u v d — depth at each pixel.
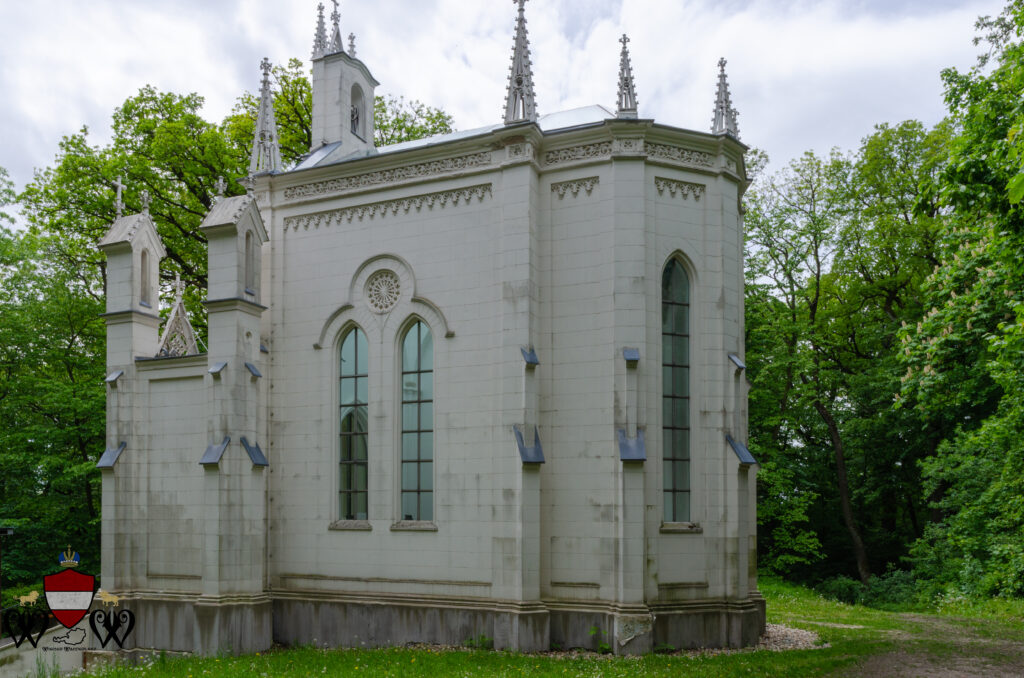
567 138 21.66
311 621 22.91
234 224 22.83
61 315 35.47
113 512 23.55
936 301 22.67
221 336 22.81
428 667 17.22
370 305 23.69
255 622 21.81
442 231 22.81
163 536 23.36
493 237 22.00
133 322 24.47
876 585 37.56
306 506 23.75
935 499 39.12
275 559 23.89
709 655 18.92
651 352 20.88
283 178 25.11
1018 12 17.67
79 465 31.28
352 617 22.39
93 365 35.56
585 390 20.94
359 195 24.12
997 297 19.80
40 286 35.09
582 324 21.17
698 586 20.62
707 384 21.48
